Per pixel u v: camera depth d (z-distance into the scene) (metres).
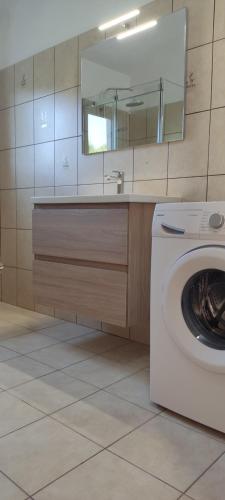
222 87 1.82
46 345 2.22
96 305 1.86
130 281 1.72
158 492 1.06
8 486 1.08
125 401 1.56
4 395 1.60
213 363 1.26
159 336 1.46
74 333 2.45
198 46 1.89
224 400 1.29
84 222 1.87
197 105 1.92
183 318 1.37
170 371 1.44
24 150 2.95
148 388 1.68
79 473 1.13
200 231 1.29
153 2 2.05
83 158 2.52
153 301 1.46
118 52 2.24
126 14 2.17
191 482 1.10
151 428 1.37
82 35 2.44
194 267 1.29
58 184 2.71
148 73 2.10
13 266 3.14
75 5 2.46
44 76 2.71
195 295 1.40
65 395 1.61
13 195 3.08
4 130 3.11
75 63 2.50
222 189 1.87
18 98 2.95
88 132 2.46
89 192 2.51
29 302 3.03
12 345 2.21
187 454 1.23
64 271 2.02
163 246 1.41
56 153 2.69
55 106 2.66
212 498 1.04
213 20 1.82
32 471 1.14
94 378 1.78
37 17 2.72
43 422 1.40
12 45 2.95
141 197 1.72
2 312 2.96
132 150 2.23
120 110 2.26
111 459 1.20
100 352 2.12
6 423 1.39
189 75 1.93
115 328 2.41
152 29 2.06
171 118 2.02
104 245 1.79
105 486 1.08
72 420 1.42
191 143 1.96
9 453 1.22
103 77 2.33
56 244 2.04
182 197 2.02
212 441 1.30
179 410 1.43
